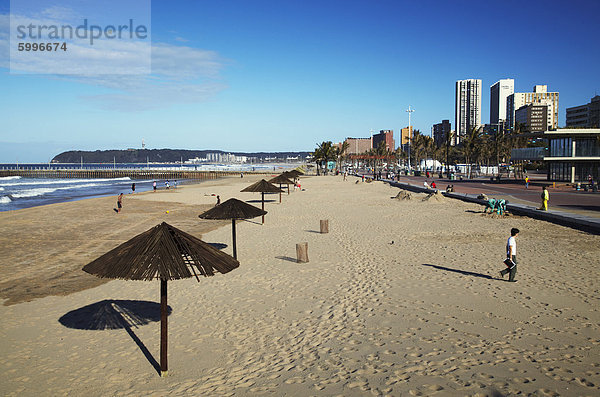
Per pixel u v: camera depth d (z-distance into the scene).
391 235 19.72
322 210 31.42
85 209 36.28
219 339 8.60
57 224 27.31
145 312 10.52
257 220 27.14
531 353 7.11
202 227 25.44
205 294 11.70
